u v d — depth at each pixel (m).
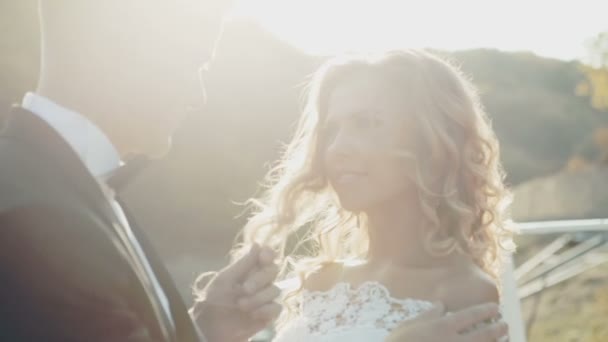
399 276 2.37
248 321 2.02
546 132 23.47
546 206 8.41
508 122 24.06
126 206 1.88
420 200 2.31
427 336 1.83
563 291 3.68
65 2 1.61
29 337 1.33
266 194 2.70
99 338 1.37
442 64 2.39
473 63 27.08
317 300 2.49
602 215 8.01
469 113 2.37
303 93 2.66
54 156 1.46
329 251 2.63
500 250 2.45
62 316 1.34
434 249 2.30
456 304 2.25
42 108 1.62
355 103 2.33
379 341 2.25
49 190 1.41
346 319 2.36
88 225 1.40
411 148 2.32
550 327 3.58
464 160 2.36
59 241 1.36
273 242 2.63
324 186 2.54
